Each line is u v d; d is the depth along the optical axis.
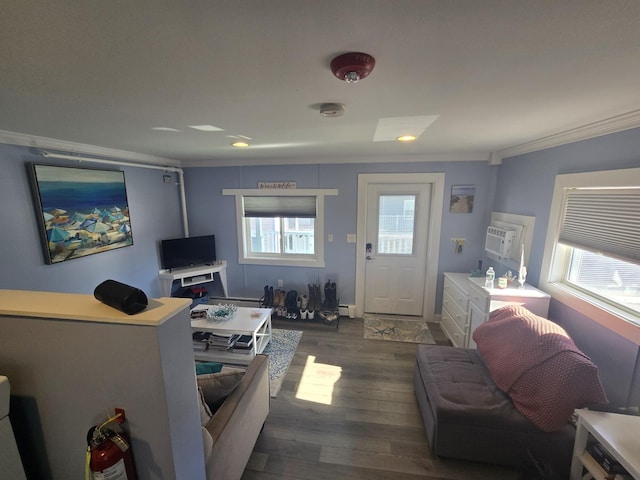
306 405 2.39
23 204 2.27
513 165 3.09
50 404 0.97
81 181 2.71
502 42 0.90
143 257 3.56
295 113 1.69
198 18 0.75
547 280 2.48
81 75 1.12
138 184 3.46
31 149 2.32
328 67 1.08
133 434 0.95
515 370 1.80
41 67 1.05
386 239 3.96
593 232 2.04
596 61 1.03
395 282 4.05
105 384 0.92
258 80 1.20
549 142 2.42
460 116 1.77
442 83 1.24
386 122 1.92
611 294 1.99
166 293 3.85
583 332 2.09
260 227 4.29
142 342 0.86
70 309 0.90
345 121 1.89
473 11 0.73
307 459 1.91
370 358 3.08
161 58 0.99
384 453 1.95
